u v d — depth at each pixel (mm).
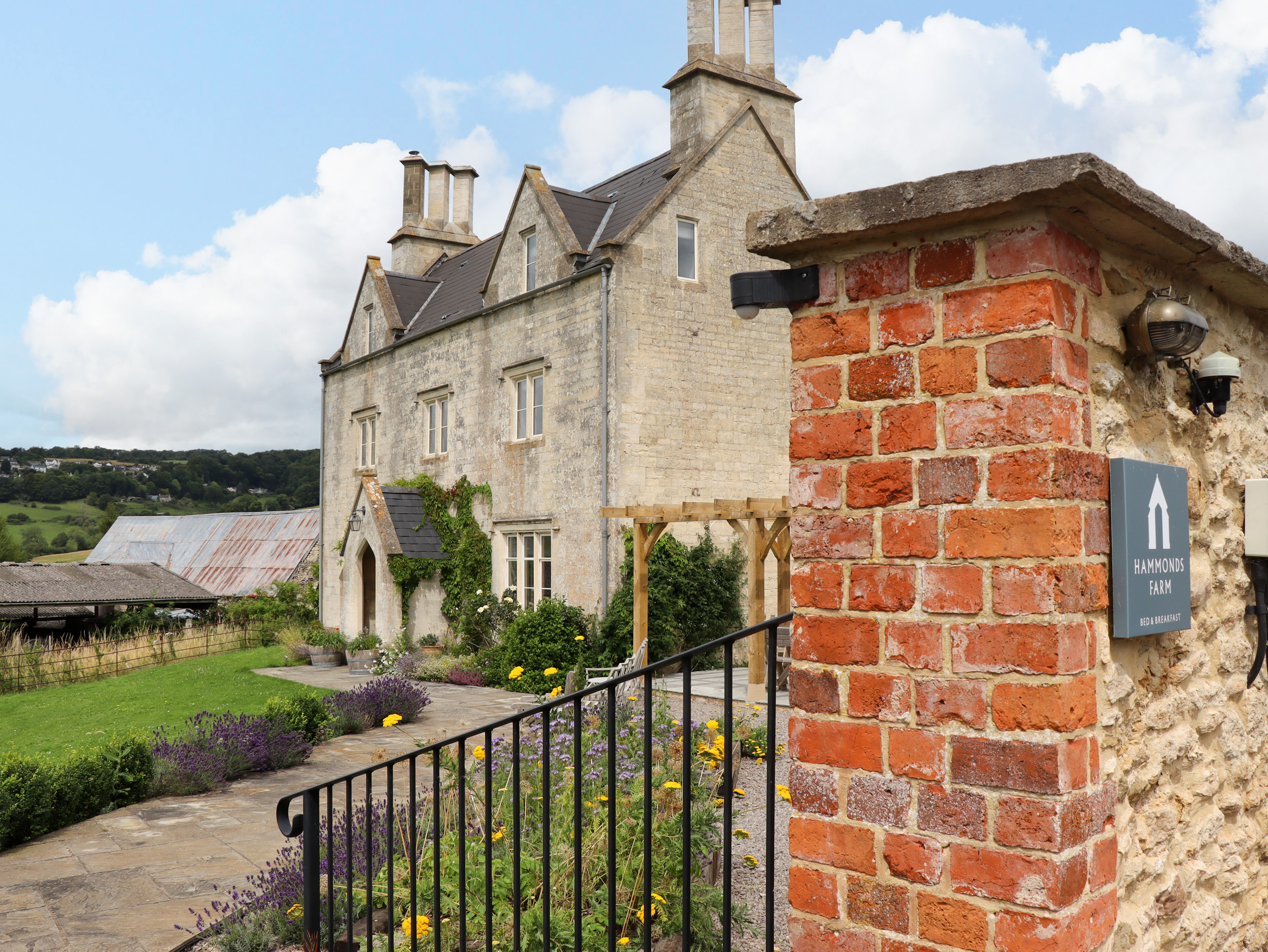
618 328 16328
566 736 5977
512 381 19078
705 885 4449
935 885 2154
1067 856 2018
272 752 9773
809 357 2484
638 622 14594
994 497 2133
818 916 2348
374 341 24188
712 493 17078
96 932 5383
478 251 24516
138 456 114438
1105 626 2273
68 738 12836
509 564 19078
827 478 2422
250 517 40594
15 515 94938
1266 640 3166
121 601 31156
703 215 17234
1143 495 2381
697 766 5883
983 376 2180
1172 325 2436
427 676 17422
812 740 2391
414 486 21469
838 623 2363
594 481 16594
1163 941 2541
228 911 5422
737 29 18203
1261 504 3154
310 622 26547
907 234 2318
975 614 2137
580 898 2754
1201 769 2830
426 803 6113
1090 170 1974
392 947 3537
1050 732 2016
